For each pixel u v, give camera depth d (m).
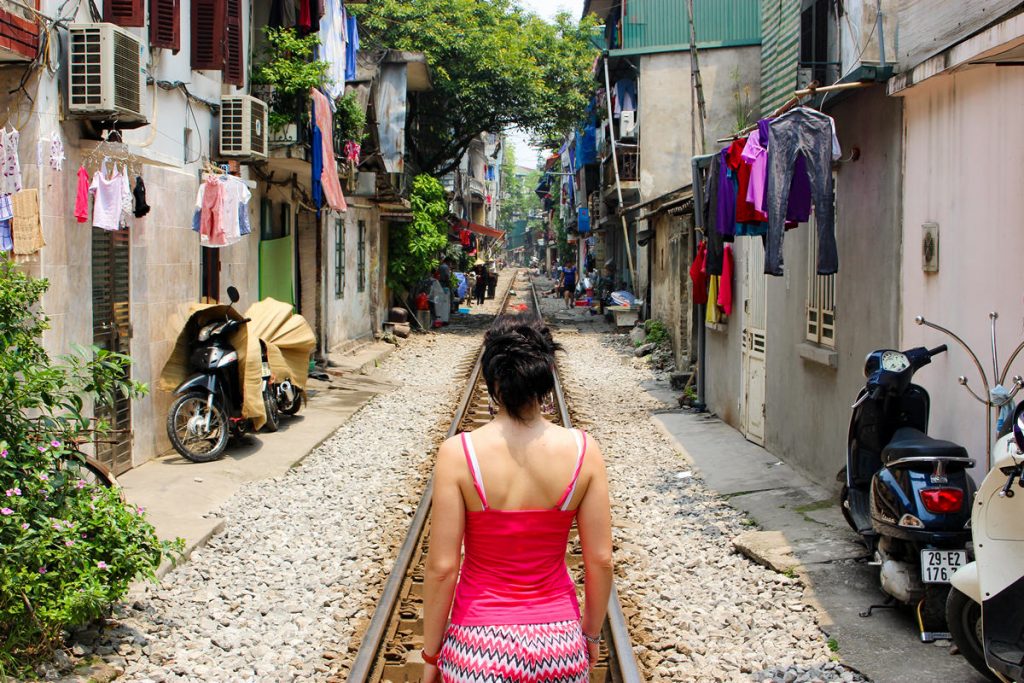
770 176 8.00
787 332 10.74
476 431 3.43
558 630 3.31
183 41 11.56
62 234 8.52
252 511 8.98
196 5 11.77
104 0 9.39
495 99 31.06
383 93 23.95
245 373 11.16
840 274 9.04
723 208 9.42
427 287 31.45
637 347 23.22
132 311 10.19
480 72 30.34
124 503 6.22
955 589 5.16
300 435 12.59
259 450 11.54
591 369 20.44
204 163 12.23
